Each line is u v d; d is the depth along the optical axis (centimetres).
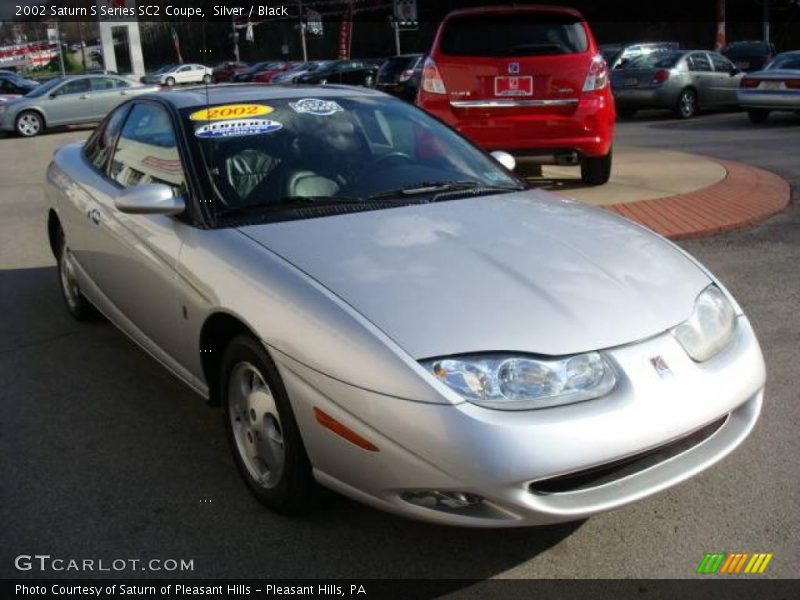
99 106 2097
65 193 479
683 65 1803
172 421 390
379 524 303
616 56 2223
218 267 314
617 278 298
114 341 498
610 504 260
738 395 287
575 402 256
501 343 259
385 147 405
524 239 324
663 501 314
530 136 786
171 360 371
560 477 251
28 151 1667
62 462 353
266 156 375
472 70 779
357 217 341
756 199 820
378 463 256
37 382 439
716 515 304
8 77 2506
